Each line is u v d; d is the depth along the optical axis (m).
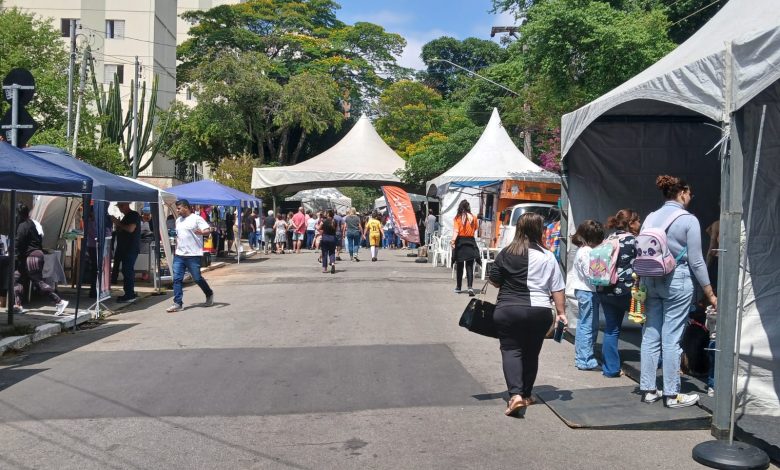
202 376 7.81
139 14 46.09
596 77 17.91
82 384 7.50
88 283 15.91
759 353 6.26
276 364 8.37
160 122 46.25
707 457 5.28
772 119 6.37
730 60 5.70
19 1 44.97
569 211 10.00
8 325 10.34
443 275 19.78
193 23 54.75
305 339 9.93
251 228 32.38
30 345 9.70
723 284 5.68
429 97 54.66
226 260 26.27
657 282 6.50
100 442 5.71
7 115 10.83
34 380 7.69
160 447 5.59
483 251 19.11
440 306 13.35
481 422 6.25
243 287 17.05
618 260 7.63
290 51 56.16
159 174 49.16
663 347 6.55
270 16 55.81
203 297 15.09
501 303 6.33
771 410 6.20
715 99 5.91
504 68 27.08
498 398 6.99
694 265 6.24
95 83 34.28
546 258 6.31
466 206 15.23
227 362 8.50
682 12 20.77
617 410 6.46
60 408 6.64
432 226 27.08
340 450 5.53
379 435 5.88
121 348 9.44
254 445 5.63
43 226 15.51
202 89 46.22
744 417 6.16
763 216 6.31
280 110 46.50
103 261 13.04
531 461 5.32
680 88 6.47
